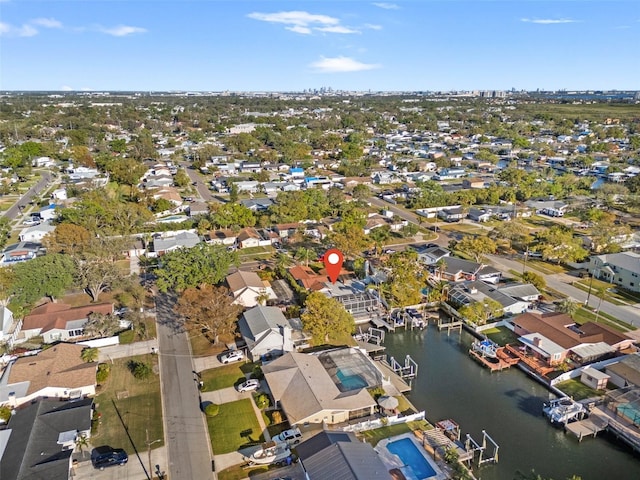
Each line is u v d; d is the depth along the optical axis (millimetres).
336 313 65375
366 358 62531
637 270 83500
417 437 49688
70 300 79438
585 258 98062
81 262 82062
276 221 120375
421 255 98875
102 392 55844
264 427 50500
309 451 42875
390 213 130750
